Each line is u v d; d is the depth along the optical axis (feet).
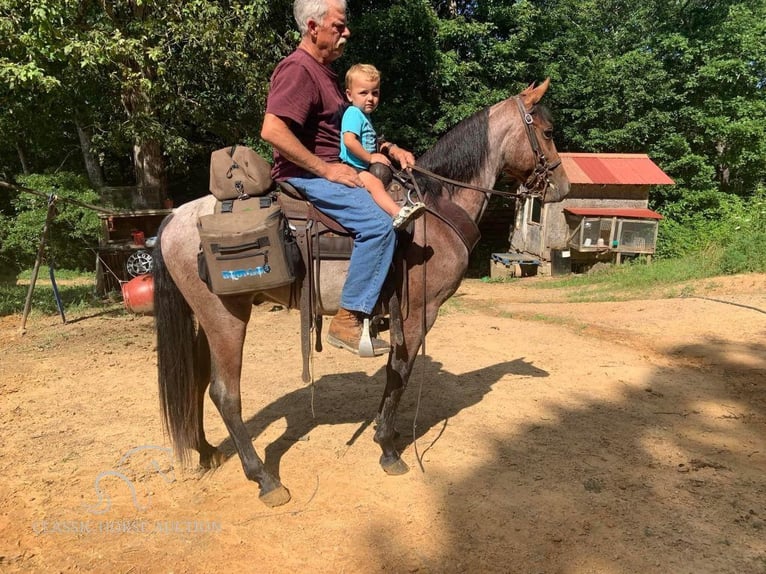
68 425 12.98
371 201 8.95
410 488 10.08
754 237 33.60
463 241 10.10
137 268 30.37
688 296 27.20
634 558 8.05
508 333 21.66
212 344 9.54
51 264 23.86
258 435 12.46
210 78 32.12
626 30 60.95
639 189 46.47
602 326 22.93
